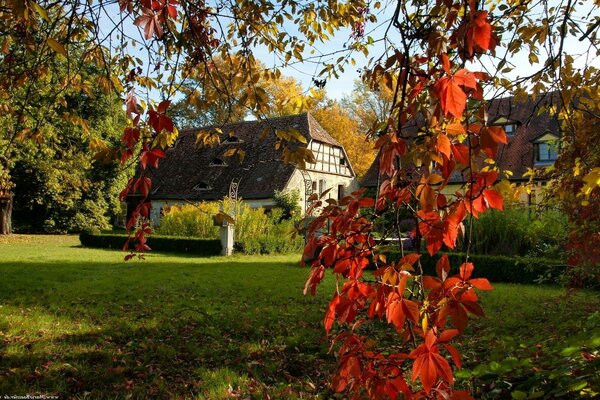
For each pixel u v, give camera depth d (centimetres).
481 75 110
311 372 394
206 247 1545
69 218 2433
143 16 165
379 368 135
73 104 1931
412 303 112
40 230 2395
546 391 244
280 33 349
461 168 117
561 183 368
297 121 2616
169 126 171
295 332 509
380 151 123
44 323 531
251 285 841
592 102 275
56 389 343
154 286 813
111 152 189
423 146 113
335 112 3222
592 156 321
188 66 308
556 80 230
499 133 107
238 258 1438
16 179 2158
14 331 491
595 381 229
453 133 109
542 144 1758
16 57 341
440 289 116
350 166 2836
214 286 826
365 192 133
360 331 501
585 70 287
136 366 397
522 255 1034
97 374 376
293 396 338
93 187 2417
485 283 114
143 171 190
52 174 2094
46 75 367
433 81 124
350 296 128
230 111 272
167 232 1805
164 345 455
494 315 593
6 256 1293
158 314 589
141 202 194
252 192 2381
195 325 538
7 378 358
